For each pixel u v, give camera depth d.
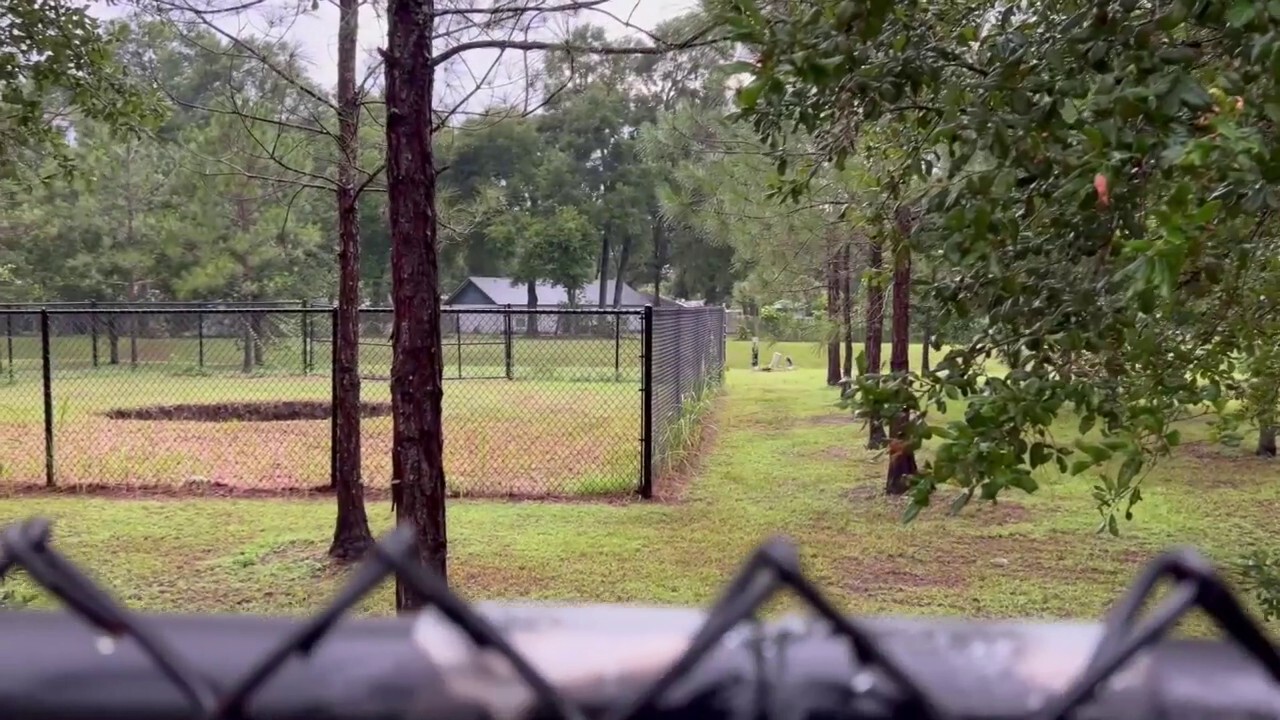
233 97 5.00
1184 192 1.37
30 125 4.91
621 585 5.36
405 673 0.54
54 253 21.95
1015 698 0.54
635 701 0.52
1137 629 0.53
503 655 0.53
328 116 5.89
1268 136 1.52
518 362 22.08
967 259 2.05
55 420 12.55
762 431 12.38
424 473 3.32
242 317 19.77
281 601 5.08
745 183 9.28
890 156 3.37
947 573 5.60
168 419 13.52
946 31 2.34
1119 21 1.73
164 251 20.80
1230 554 5.86
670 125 9.70
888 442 2.14
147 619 0.58
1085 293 1.90
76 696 0.54
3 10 4.47
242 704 0.53
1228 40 1.67
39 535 0.55
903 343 7.29
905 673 0.53
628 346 22.36
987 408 1.93
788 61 1.86
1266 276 2.25
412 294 3.30
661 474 8.70
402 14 3.22
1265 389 2.78
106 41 4.94
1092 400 1.94
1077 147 1.79
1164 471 8.77
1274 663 0.52
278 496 7.96
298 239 21.94
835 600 5.05
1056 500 7.49
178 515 7.19
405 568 0.53
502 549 6.16
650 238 45.06
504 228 34.03
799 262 9.92
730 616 0.52
